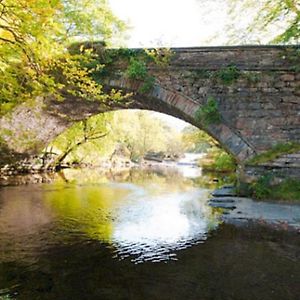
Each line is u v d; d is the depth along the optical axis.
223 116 13.65
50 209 12.48
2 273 6.36
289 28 14.81
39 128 20.81
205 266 6.79
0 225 9.96
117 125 32.91
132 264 6.92
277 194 12.92
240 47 13.62
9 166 22.41
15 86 7.35
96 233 9.17
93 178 24.67
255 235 8.82
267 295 5.55
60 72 9.40
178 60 14.02
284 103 13.30
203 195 16.23
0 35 6.54
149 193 16.89
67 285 5.89
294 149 13.01
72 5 13.18
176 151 67.12
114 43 15.31
